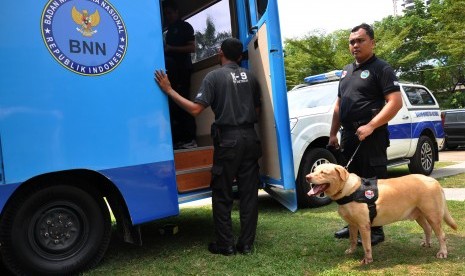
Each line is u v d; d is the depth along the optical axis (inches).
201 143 233.6
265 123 181.3
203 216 239.9
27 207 137.2
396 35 1152.8
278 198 213.2
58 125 138.5
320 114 264.7
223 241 162.1
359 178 146.3
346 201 142.9
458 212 206.7
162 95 162.1
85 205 149.9
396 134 318.0
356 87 162.4
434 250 155.4
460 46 923.4
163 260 160.2
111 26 150.9
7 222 133.9
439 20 1024.2
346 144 168.2
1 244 133.6
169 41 226.8
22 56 133.2
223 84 162.6
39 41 136.2
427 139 354.3
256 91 175.3
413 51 1173.1
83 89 143.8
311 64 1151.0
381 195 143.6
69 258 146.0
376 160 159.3
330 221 209.3
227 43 169.8
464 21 928.9
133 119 154.2
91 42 146.1
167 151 162.1
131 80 154.5
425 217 149.1
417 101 362.6
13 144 130.6
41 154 135.1
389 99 152.9
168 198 161.0
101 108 147.3
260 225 204.8
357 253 156.1
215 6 220.7
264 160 190.7
